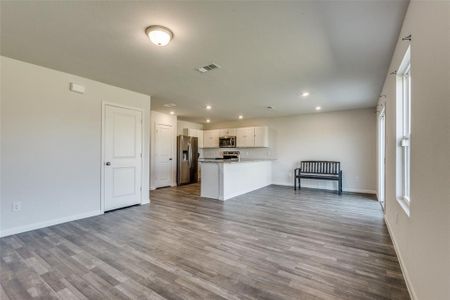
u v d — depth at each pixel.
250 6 1.82
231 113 6.65
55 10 1.89
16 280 1.87
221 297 1.67
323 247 2.53
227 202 4.77
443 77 1.13
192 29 2.16
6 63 2.83
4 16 1.97
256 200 4.96
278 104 5.38
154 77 3.52
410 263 1.75
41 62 2.98
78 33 2.26
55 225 3.24
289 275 1.96
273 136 7.30
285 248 2.50
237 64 3.00
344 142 6.12
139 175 4.48
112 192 4.02
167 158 6.86
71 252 2.39
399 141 2.49
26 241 2.66
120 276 1.94
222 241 2.70
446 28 1.09
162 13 1.92
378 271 2.03
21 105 2.96
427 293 1.35
